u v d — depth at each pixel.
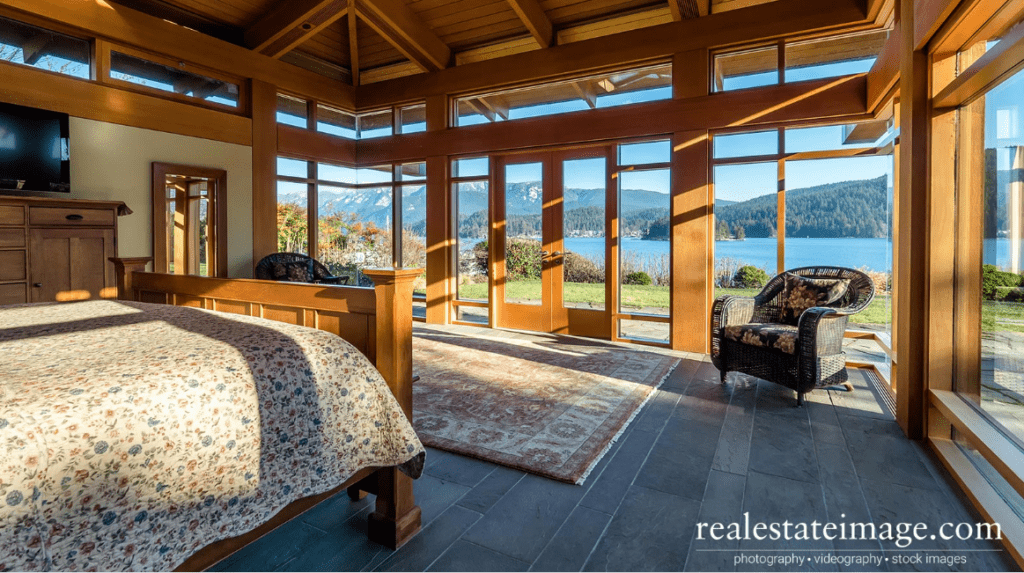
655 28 4.94
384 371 1.74
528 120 5.76
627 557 1.67
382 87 6.76
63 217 3.84
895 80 3.27
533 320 6.00
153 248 4.99
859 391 3.52
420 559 1.66
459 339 5.46
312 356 1.55
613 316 5.41
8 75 4.03
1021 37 1.77
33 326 1.76
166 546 1.16
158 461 1.14
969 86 2.26
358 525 1.87
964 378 2.46
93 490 1.03
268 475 1.37
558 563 1.64
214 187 5.62
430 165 6.48
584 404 3.21
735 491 2.11
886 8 3.94
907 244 2.70
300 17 5.39
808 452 2.49
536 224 5.95
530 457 2.41
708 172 4.82
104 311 2.12
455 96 6.39
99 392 1.11
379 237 7.14
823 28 4.27
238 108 5.80
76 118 4.45
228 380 1.32
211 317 1.97
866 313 4.31
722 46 4.72
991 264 2.23
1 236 3.52
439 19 5.95
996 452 1.87
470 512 1.96
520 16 5.10
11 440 0.94
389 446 1.64
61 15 4.26
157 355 1.36
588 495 2.09
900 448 2.54
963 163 2.49
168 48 5.01
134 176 4.86
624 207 5.38
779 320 3.79
